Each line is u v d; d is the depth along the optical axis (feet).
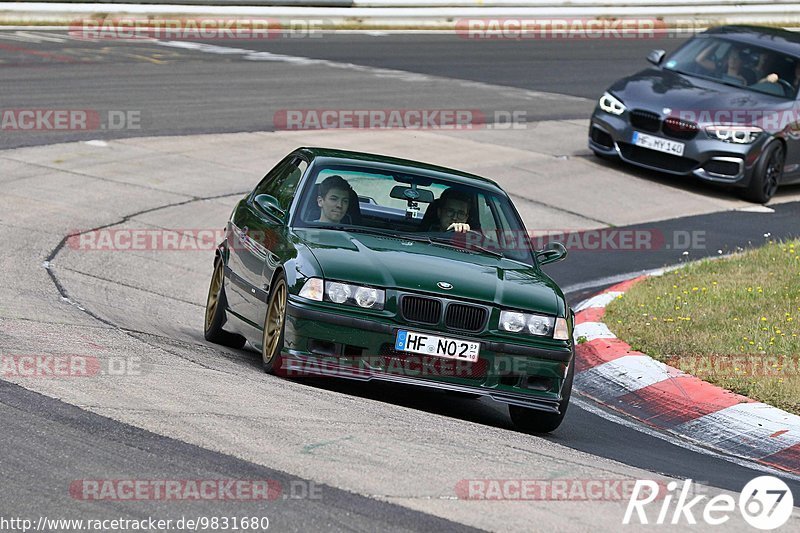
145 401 72.49
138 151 180.45
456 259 89.81
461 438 74.49
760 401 94.84
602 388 102.73
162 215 153.38
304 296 82.64
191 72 241.35
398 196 96.12
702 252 161.48
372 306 82.58
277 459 63.93
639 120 195.93
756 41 207.51
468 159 198.18
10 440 63.16
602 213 178.60
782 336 110.22
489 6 335.67
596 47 324.39
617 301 126.62
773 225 179.42
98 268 126.41
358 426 72.79
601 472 70.85
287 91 232.32
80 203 152.25
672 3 360.07
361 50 289.12
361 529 55.11
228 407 73.20
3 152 170.50
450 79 262.26
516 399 83.46
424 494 60.80
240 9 302.25
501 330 83.92
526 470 68.49
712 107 192.95
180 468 61.31
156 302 117.91
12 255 124.16
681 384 99.30
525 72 279.90
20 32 267.59
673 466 78.79
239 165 180.65
